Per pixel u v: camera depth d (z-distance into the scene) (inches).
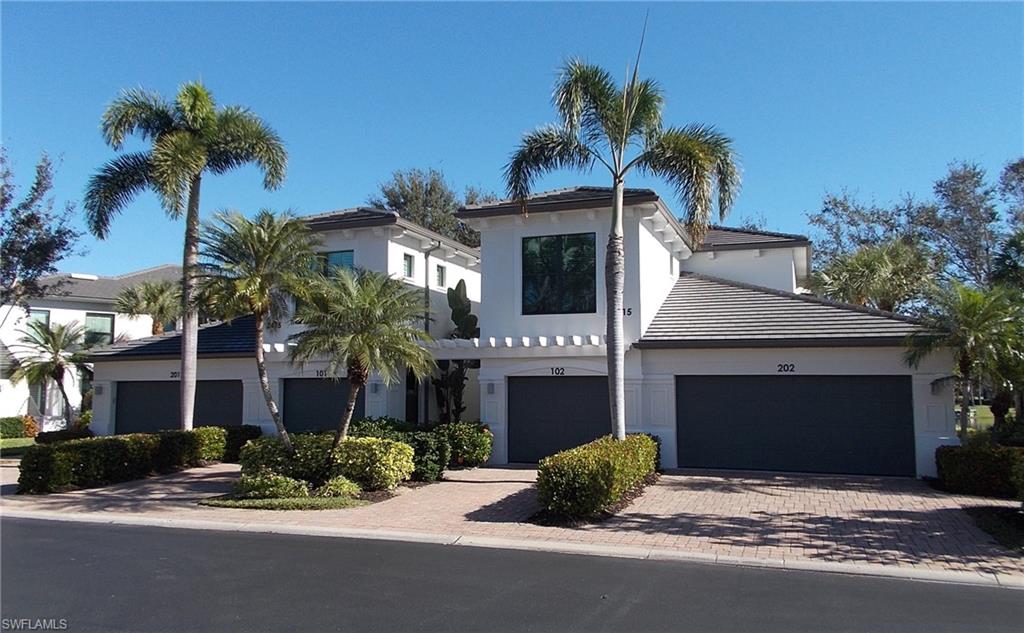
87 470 601.6
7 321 1234.6
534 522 437.1
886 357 613.9
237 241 561.0
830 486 559.8
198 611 264.7
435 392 861.8
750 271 888.9
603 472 440.5
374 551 372.8
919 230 1494.8
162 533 428.1
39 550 376.5
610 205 673.6
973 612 267.9
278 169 769.6
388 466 551.5
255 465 566.9
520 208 671.1
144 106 730.8
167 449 687.7
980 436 604.4
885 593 294.2
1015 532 396.2
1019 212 1363.2
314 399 796.0
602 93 572.7
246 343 824.9
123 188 746.8
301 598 281.9
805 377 639.1
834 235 1606.8
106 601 277.9
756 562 343.9
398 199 1742.1
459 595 286.8
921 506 478.0
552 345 677.3
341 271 575.8
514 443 705.6
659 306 743.7
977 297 543.5
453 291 829.2
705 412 661.9
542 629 245.0
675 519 442.0
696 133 567.5
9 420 1200.8
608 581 310.5
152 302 1219.2
